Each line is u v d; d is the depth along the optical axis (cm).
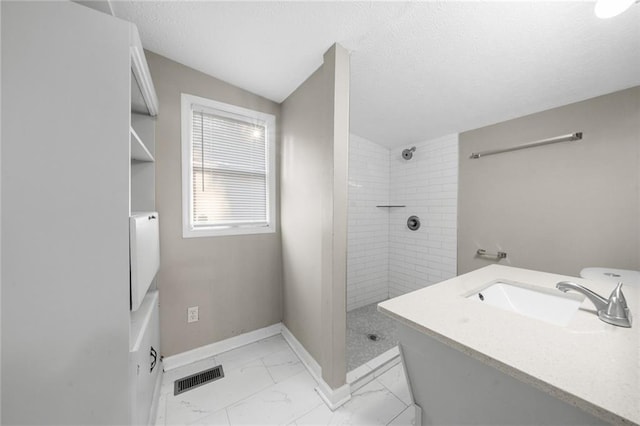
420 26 122
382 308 93
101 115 79
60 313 74
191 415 128
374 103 201
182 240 169
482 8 109
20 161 70
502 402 71
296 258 188
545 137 183
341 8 113
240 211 197
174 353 167
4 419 70
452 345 70
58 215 74
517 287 124
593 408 47
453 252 242
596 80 148
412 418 128
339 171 136
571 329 74
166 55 157
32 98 71
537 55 134
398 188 294
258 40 137
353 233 272
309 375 160
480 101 186
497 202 210
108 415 80
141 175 153
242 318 197
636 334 70
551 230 180
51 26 73
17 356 70
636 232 147
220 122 185
